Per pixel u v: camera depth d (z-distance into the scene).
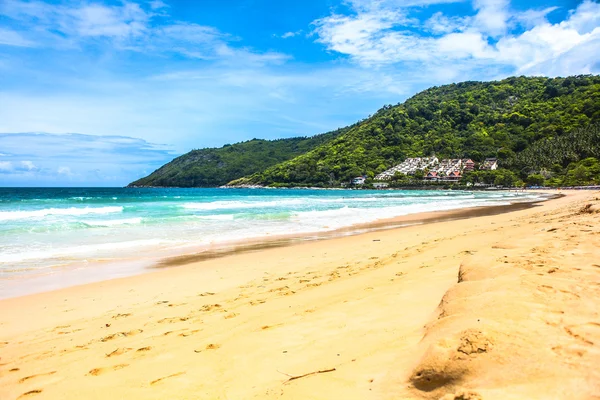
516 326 2.46
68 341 4.87
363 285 5.96
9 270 9.19
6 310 6.38
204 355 3.82
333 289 6.04
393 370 2.56
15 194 56.06
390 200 41.44
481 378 2.07
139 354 4.12
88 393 3.29
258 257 10.50
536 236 6.51
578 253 4.48
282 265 9.30
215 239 13.66
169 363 3.73
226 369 3.39
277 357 3.46
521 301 2.85
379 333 3.51
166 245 12.49
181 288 7.55
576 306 2.71
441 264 6.63
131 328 5.23
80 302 6.80
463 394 1.95
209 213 22.84
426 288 4.96
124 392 3.21
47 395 3.36
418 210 25.92
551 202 33.50
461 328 2.56
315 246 12.02
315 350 3.45
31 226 15.77
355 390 2.48
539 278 3.43
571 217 11.16
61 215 21.08
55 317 6.01
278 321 4.61
